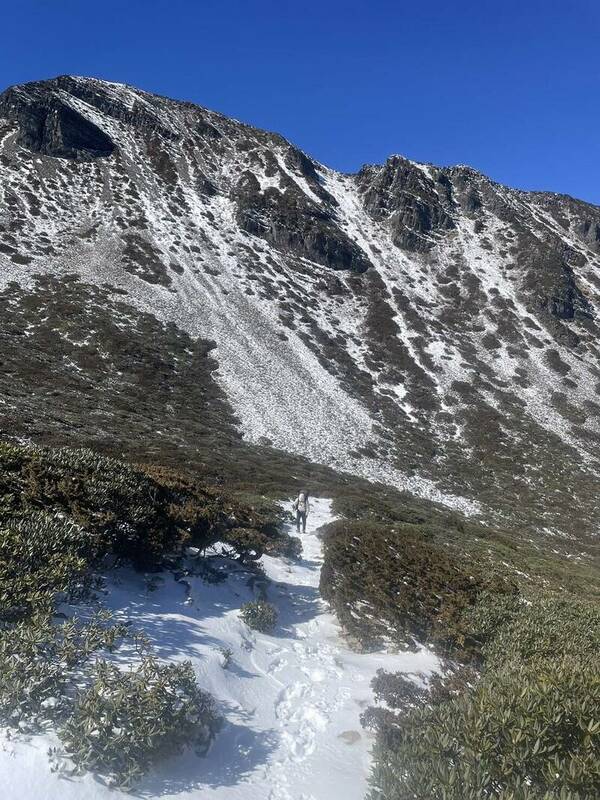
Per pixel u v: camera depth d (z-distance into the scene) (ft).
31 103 318.04
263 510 70.59
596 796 15.62
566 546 126.82
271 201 325.42
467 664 33.09
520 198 452.35
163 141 361.30
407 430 182.19
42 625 20.86
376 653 33.42
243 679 26.84
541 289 293.23
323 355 215.10
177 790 18.10
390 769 17.51
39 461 36.37
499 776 16.74
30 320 174.50
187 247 260.62
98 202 276.82
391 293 281.74
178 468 94.38
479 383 221.25
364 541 45.21
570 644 33.12
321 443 155.63
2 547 25.31
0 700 17.80
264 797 19.03
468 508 139.95
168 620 29.45
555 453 182.19
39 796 15.66
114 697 18.62
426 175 414.82
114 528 32.91
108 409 132.05
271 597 39.58
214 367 181.27
